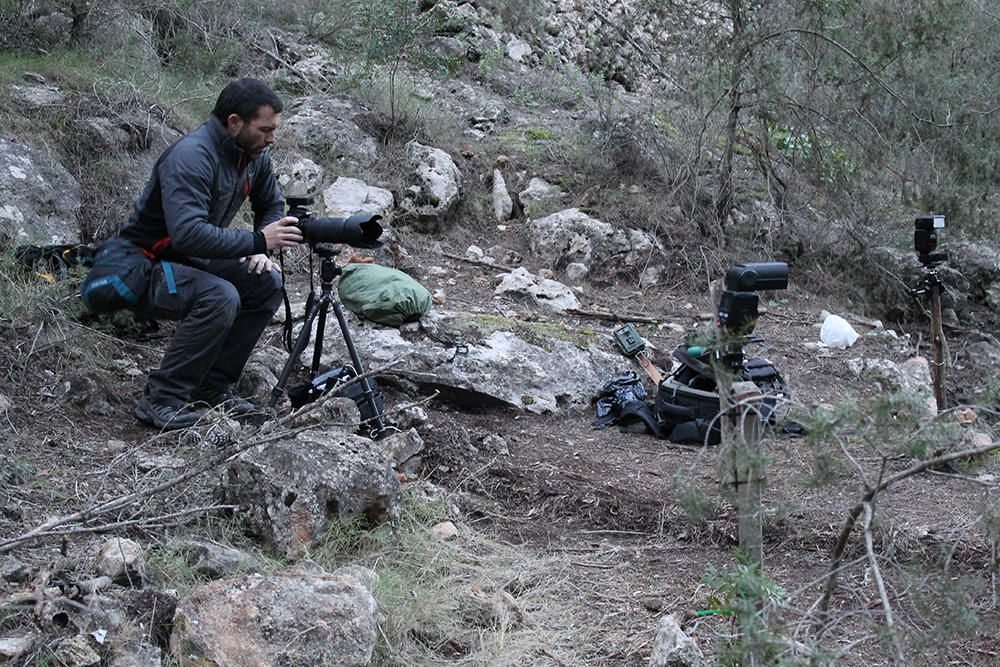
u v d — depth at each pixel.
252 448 3.85
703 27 8.03
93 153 6.12
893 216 8.66
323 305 4.59
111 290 4.38
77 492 3.86
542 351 5.75
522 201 7.98
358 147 7.68
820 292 8.14
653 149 8.34
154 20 8.21
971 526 4.19
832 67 7.92
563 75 10.04
